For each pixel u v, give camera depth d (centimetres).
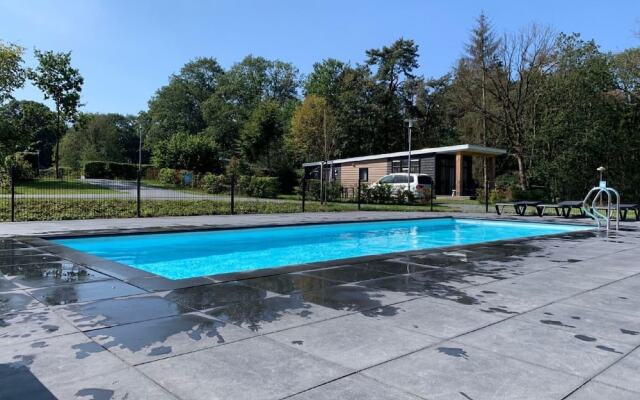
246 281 494
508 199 2328
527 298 436
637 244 852
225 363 267
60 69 2991
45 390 228
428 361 275
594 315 380
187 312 371
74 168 4741
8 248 703
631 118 2411
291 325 343
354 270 567
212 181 2195
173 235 979
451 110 4397
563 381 249
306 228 1202
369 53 4800
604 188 1170
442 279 520
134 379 242
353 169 3422
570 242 877
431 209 1830
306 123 4028
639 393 235
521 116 2748
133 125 8338
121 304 391
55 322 339
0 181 1700
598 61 2327
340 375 253
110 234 897
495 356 285
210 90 6391
